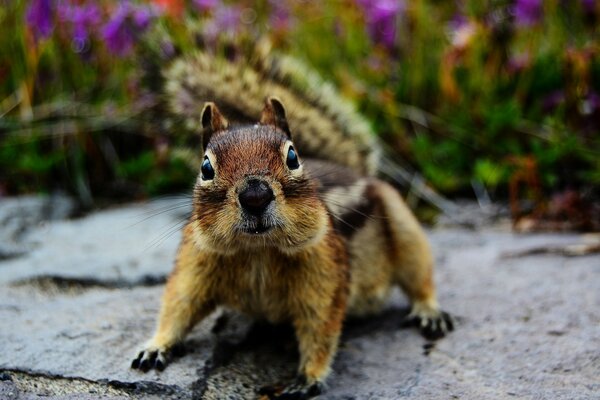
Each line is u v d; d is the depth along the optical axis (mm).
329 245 234
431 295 281
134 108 438
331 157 323
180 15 430
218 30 395
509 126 438
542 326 258
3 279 303
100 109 457
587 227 378
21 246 350
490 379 225
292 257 229
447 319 268
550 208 391
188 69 339
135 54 403
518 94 456
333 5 514
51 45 455
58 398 207
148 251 338
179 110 331
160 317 241
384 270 281
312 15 519
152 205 424
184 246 239
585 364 230
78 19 439
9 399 204
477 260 333
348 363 242
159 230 372
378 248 278
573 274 307
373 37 475
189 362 233
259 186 206
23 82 450
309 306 231
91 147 457
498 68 472
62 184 456
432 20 493
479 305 281
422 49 474
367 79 481
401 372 233
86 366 227
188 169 439
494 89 467
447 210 415
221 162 216
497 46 467
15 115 462
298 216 213
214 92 328
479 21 452
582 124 433
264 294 235
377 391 221
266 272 231
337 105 334
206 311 243
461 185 436
